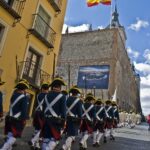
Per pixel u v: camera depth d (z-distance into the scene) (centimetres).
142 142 1327
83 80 3644
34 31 1464
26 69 1468
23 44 1421
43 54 1612
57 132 534
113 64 3644
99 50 3850
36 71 1570
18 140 860
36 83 1538
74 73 3834
